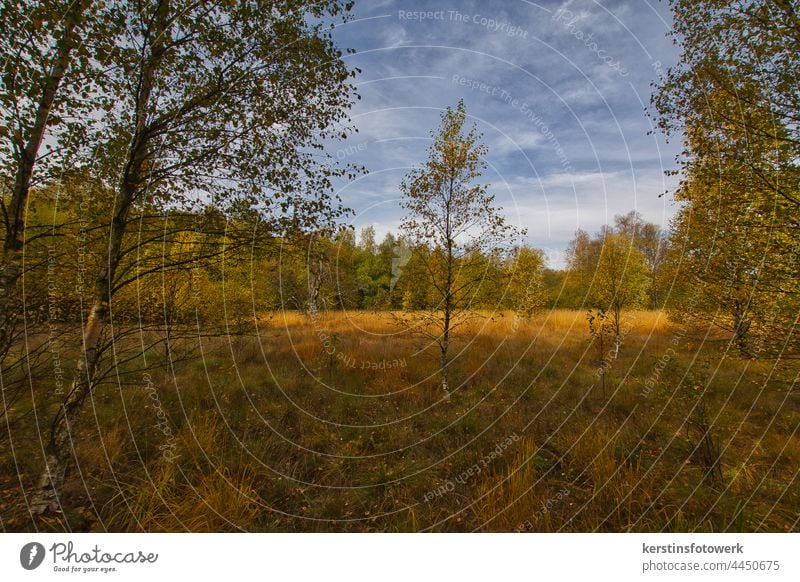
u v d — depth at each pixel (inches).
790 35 119.1
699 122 146.9
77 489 121.2
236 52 128.0
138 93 116.5
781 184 126.4
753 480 129.6
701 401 173.5
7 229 93.0
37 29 89.4
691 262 205.6
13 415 123.6
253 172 136.5
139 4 110.7
